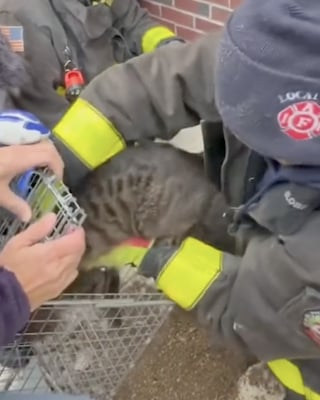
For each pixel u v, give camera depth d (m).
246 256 1.09
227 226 1.25
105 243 1.25
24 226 1.04
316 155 0.91
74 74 1.63
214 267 1.13
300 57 0.87
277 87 0.88
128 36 1.88
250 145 0.95
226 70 0.93
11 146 1.00
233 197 1.18
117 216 1.25
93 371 1.33
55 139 1.16
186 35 2.06
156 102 1.18
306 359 1.24
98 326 1.30
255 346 1.14
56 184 1.04
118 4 1.86
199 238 1.28
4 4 1.63
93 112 1.17
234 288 1.10
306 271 1.00
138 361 1.55
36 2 1.65
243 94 0.91
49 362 1.29
